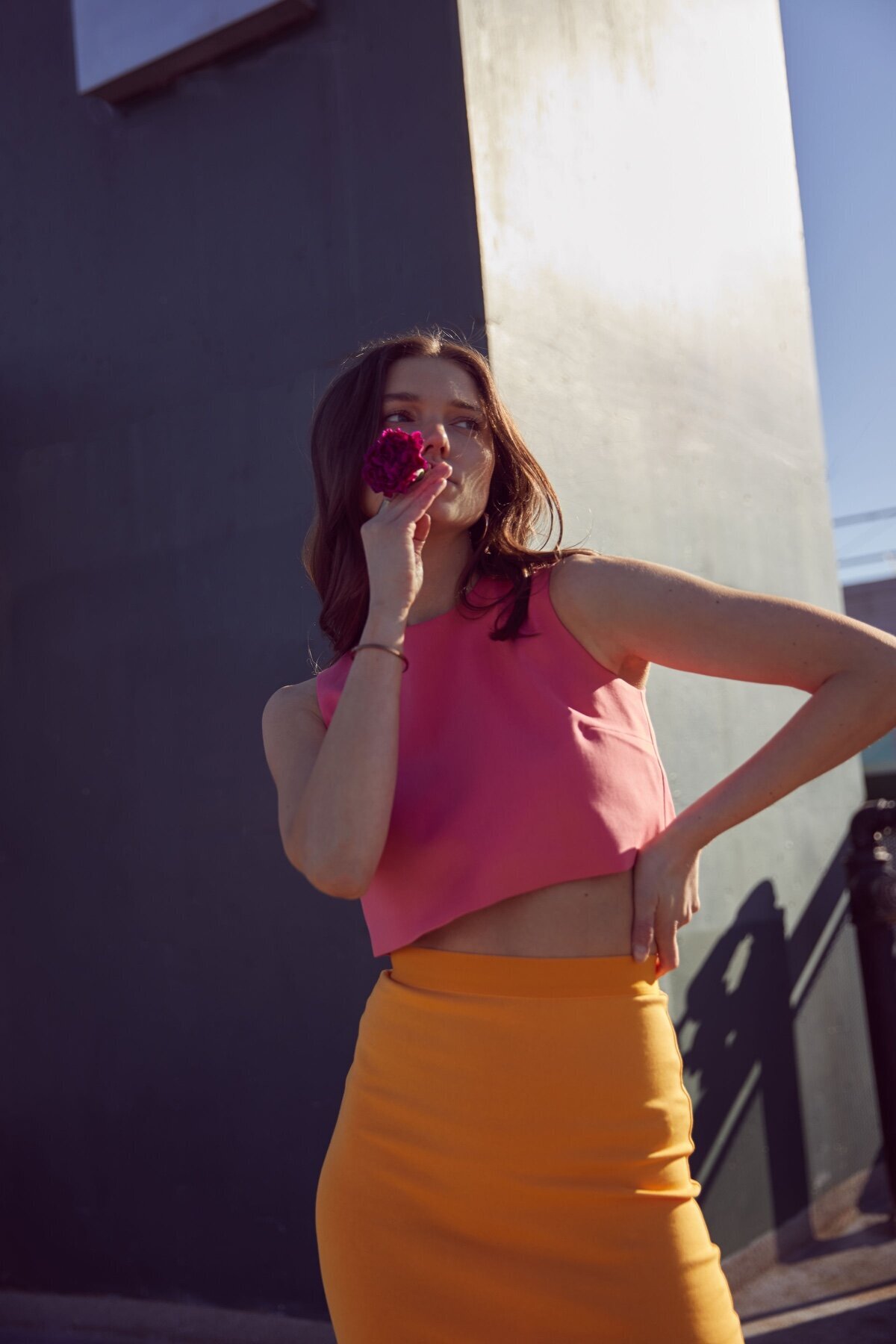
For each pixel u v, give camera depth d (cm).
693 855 131
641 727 139
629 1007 129
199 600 324
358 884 128
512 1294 120
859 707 123
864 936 359
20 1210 339
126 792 333
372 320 295
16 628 359
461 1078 127
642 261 348
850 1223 375
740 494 383
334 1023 291
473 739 135
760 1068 347
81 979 336
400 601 136
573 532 298
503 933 130
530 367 289
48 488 356
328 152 305
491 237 281
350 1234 130
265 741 155
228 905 312
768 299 426
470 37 286
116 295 346
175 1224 312
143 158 341
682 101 385
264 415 314
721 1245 317
